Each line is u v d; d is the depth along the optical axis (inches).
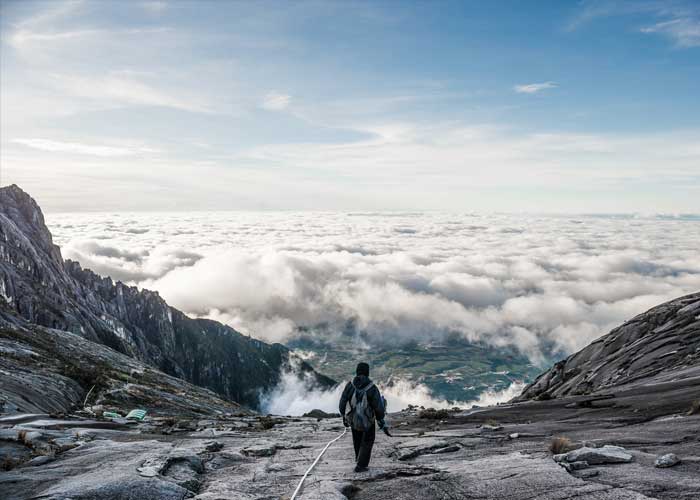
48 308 3373.5
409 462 396.5
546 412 687.7
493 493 261.7
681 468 269.1
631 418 501.0
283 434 686.5
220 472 379.2
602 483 255.4
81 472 342.3
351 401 357.1
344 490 301.6
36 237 4557.1
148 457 378.3
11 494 291.7
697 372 730.2
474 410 920.3
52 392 920.9
